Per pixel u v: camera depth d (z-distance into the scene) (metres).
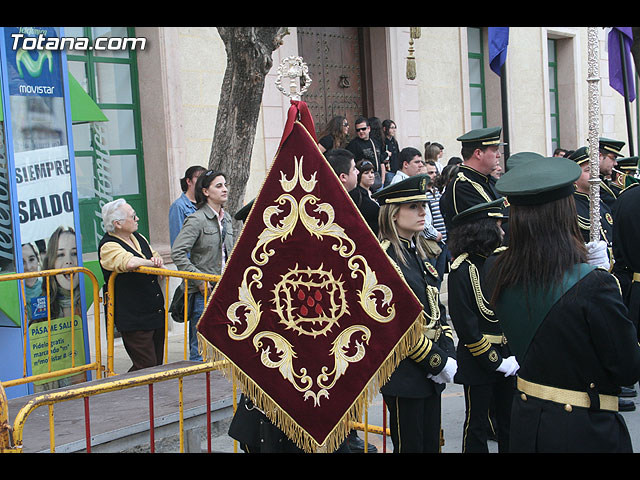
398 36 11.55
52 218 5.48
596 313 2.63
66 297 5.52
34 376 4.99
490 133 5.44
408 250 3.79
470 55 13.29
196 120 9.01
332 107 11.18
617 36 8.40
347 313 3.05
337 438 3.05
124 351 7.68
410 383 3.63
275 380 3.03
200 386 4.38
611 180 7.13
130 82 8.71
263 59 6.40
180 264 5.71
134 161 8.80
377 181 9.13
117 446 3.67
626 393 5.87
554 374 2.72
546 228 2.76
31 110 5.35
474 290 4.03
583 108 15.55
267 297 3.03
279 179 3.05
